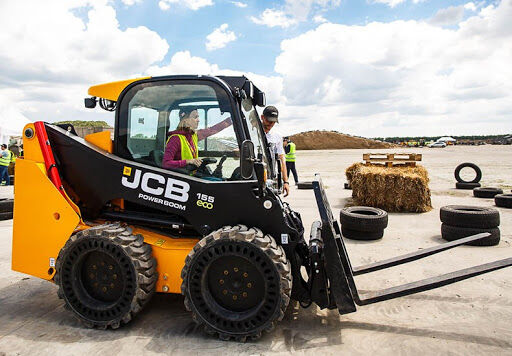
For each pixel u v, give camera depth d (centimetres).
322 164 2586
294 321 349
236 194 327
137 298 323
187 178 336
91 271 341
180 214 339
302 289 338
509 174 1623
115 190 355
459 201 995
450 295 404
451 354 291
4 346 306
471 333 323
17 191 359
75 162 363
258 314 307
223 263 318
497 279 443
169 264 337
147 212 365
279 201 343
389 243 611
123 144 359
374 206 903
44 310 378
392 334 323
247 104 376
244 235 303
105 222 367
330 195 1128
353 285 339
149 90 351
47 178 351
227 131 338
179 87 345
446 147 6203
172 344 308
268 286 304
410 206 873
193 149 347
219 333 313
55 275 342
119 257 323
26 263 360
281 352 296
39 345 308
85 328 337
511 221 742
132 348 302
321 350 298
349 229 634
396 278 457
